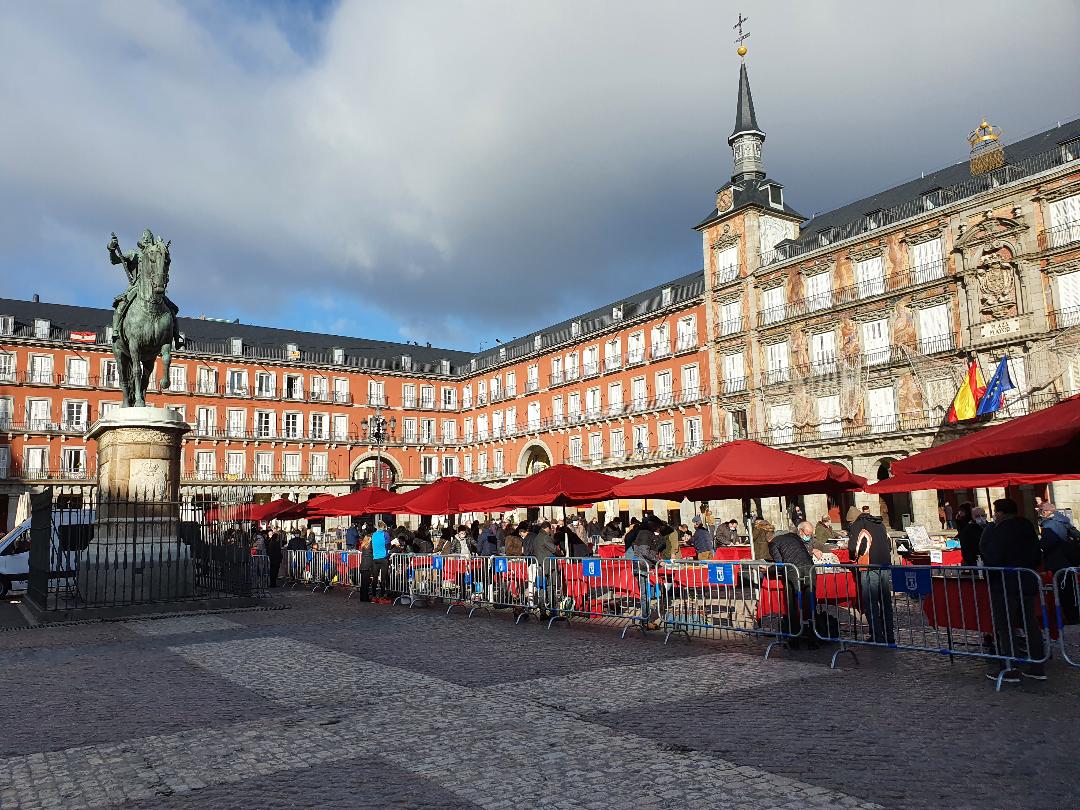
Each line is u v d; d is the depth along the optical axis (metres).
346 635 12.02
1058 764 5.32
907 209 39.19
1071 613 8.27
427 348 79.06
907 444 36.75
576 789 4.98
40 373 55.00
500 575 14.52
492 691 7.84
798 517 32.06
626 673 8.73
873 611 9.68
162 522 15.00
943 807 4.60
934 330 36.78
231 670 9.13
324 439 64.25
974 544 12.40
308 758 5.72
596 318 63.19
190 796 4.99
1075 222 31.98
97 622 13.69
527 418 64.38
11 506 53.44
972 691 7.62
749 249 45.81
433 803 4.79
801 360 42.56
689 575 11.55
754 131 49.28
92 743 6.20
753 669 8.88
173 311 16.64
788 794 4.84
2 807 4.84
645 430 52.66
